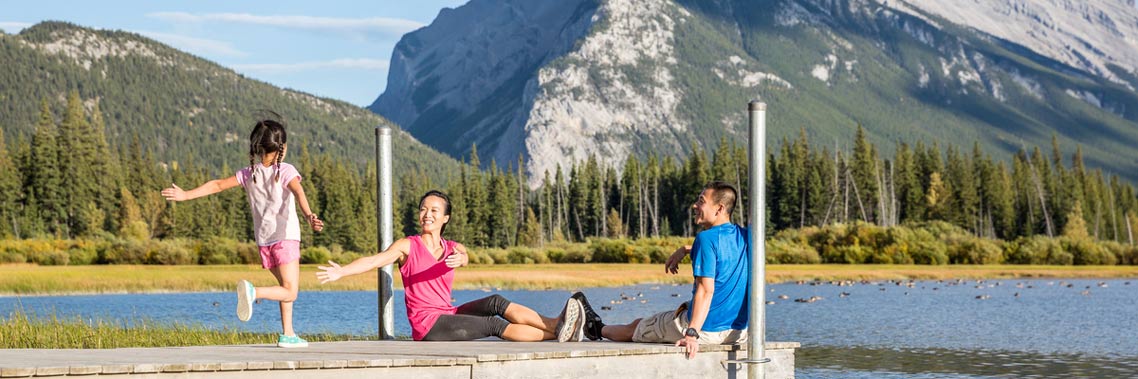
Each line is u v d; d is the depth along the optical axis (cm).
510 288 6412
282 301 977
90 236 13938
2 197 14112
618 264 10200
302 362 793
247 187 977
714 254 984
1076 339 3462
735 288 998
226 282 6069
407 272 1049
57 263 9538
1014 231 16988
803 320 4272
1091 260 10612
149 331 2623
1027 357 2900
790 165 16538
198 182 17275
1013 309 4975
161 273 6962
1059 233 17238
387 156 1122
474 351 909
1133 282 7956
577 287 6694
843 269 9062
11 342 2256
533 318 1048
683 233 18100
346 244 15238
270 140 965
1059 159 19738
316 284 6144
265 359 826
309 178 16512
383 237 1121
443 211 1052
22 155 14600
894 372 2545
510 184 19000
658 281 7350
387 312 1120
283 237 970
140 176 16762
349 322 3909
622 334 1055
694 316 976
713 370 995
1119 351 3070
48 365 739
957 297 5972
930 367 2652
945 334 3628
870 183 16588
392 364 823
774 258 10275
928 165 18388
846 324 4066
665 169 19662
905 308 5019
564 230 19975
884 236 10431
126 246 9700
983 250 10412
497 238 17638
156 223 15188
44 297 5412
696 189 17950
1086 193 18775
